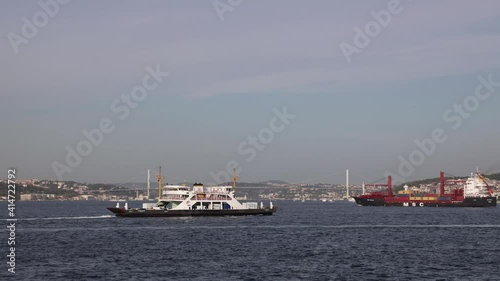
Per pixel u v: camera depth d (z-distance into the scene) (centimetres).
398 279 7456
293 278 7500
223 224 15675
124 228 14362
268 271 7981
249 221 17000
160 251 9944
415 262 8769
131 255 9450
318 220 19138
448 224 17188
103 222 16412
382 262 8769
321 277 7575
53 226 15262
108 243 11094
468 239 12106
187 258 9131
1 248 10350
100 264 8550
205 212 17788
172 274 7750
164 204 17825
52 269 8125
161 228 14300
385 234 13250
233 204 18425
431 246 10762
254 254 9588
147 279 7406
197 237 12162
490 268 8250
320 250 10112
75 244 10956
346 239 11994
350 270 8075
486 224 17162
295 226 15588
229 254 9575
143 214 17500
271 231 13725
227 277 7550
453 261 8875
